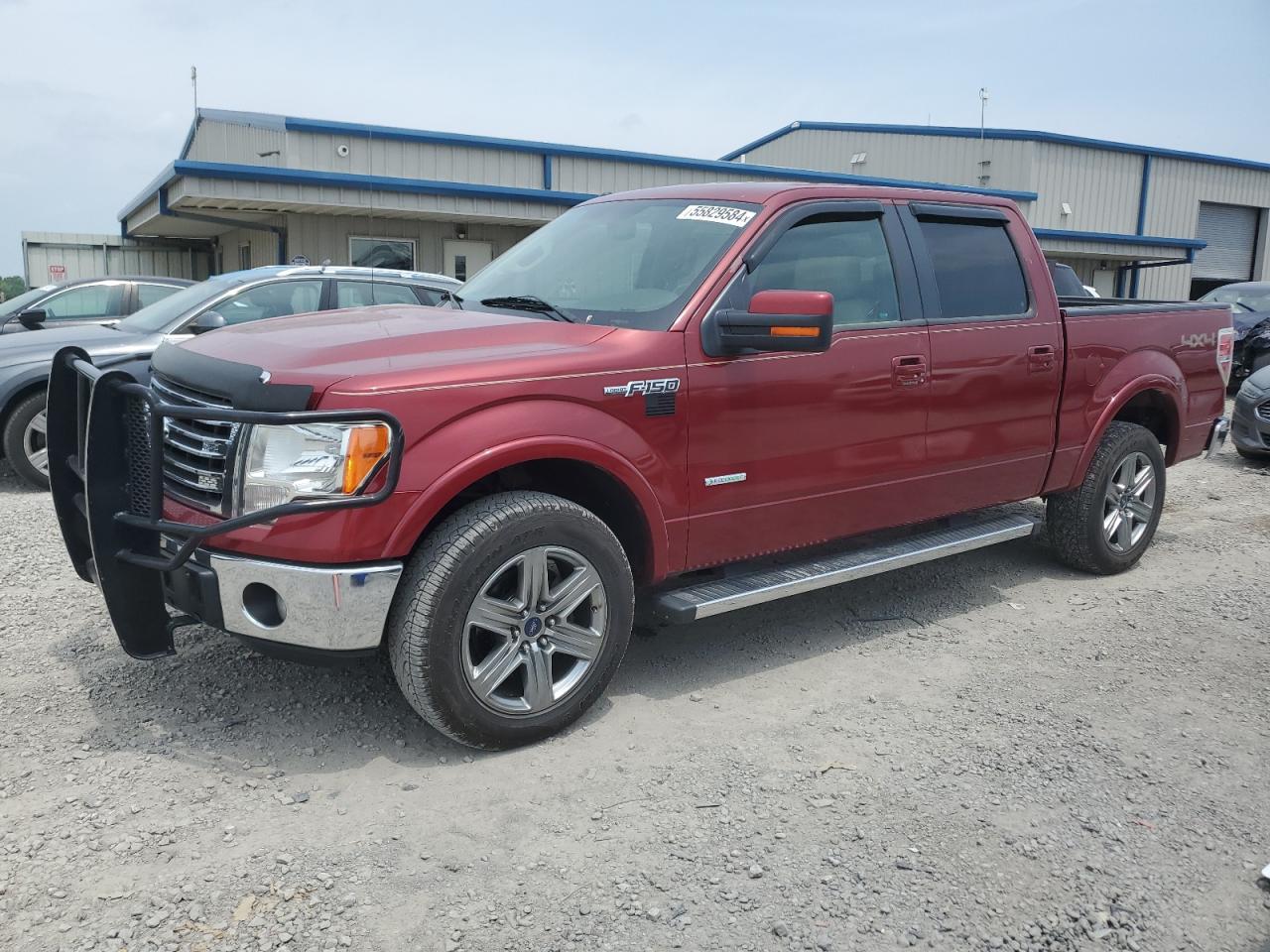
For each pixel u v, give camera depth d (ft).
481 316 12.76
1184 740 12.10
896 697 13.15
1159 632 15.83
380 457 10.10
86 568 12.82
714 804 10.36
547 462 11.89
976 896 8.95
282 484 10.12
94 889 8.72
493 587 11.37
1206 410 19.92
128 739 11.46
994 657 14.62
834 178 68.85
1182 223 97.45
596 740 11.74
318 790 10.48
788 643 15.03
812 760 11.36
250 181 46.96
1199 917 8.78
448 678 10.59
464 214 52.90
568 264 14.29
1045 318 16.44
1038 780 10.99
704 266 12.82
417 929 8.33
